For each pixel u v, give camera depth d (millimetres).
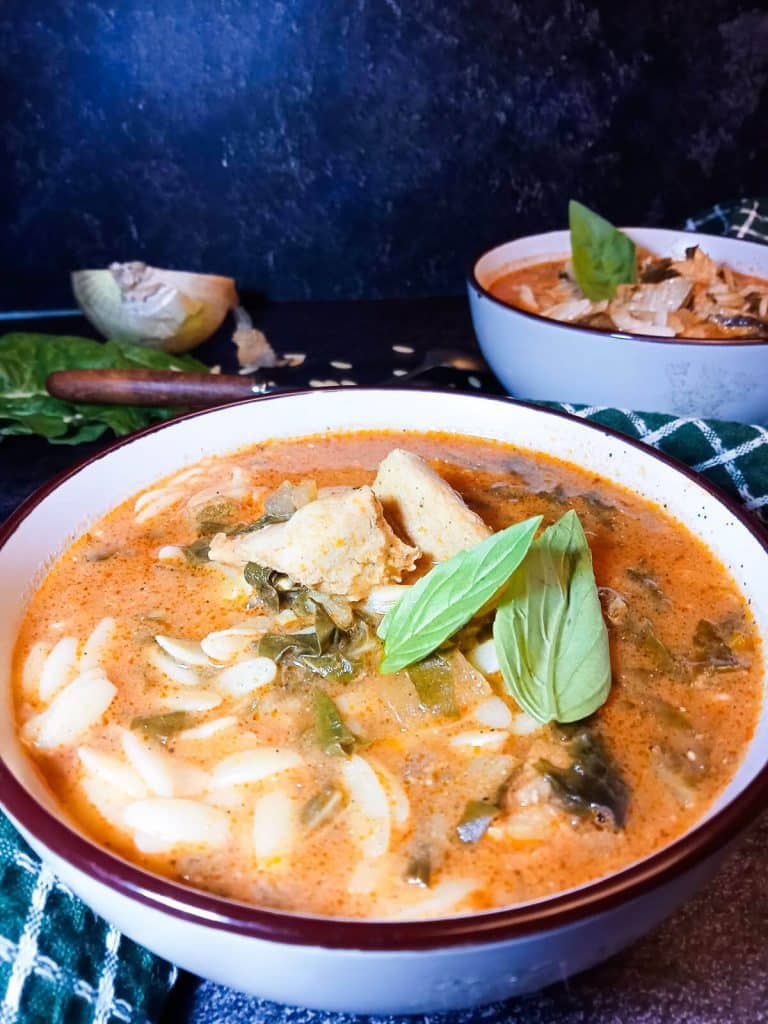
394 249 502
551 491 276
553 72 465
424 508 234
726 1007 187
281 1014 190
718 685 210
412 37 445
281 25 434
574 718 196
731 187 513
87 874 149
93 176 460
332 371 420
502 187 493
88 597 236
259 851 175
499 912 141
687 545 254
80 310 482
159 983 187
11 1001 176
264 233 489
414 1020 187
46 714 204
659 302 382
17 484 347
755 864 212
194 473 282
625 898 143
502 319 346
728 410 335
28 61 426
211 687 208
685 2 454
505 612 200
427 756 193
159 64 435
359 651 211
